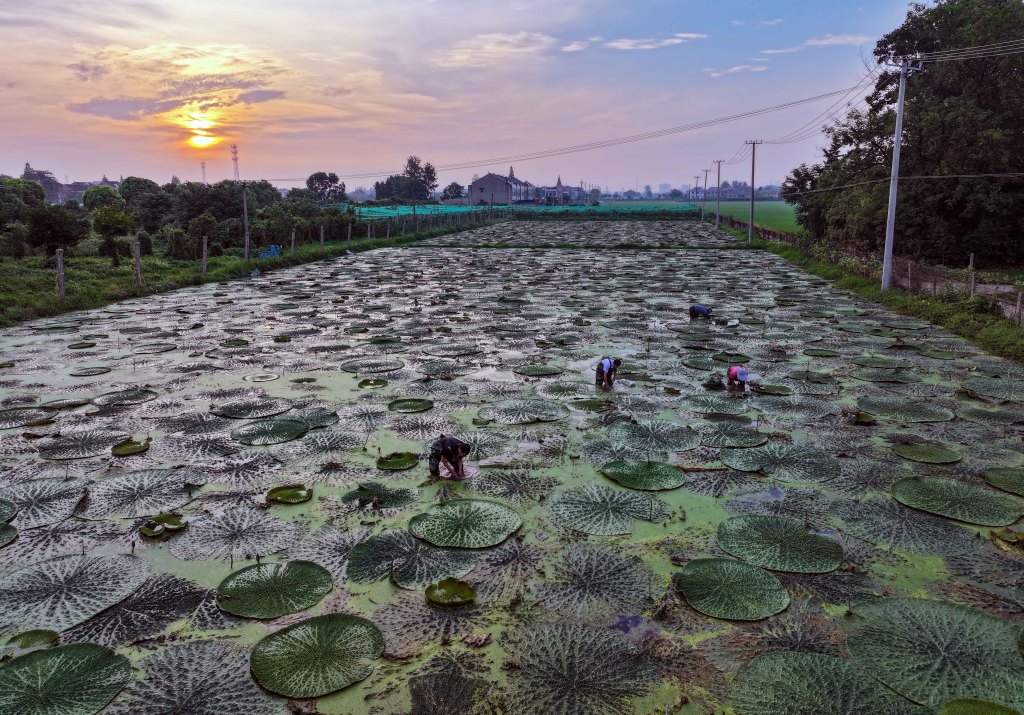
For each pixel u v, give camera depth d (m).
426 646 4.87
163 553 6.08
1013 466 7.84
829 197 36.97
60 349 13.75
